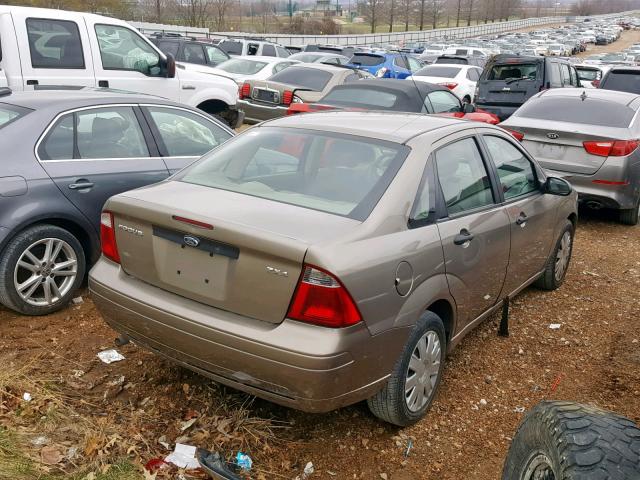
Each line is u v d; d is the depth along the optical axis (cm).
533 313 546
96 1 3988
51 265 462
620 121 825
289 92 1125
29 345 420
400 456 342
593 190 798
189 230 313
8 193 438
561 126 823
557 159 816
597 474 204
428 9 9994
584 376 443
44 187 455
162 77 913
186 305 320
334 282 286
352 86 970
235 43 2370
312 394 292
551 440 225
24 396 351
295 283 289
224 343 302
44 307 463
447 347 392
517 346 482
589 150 793
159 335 330
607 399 413
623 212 862
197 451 318
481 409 393
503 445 359
